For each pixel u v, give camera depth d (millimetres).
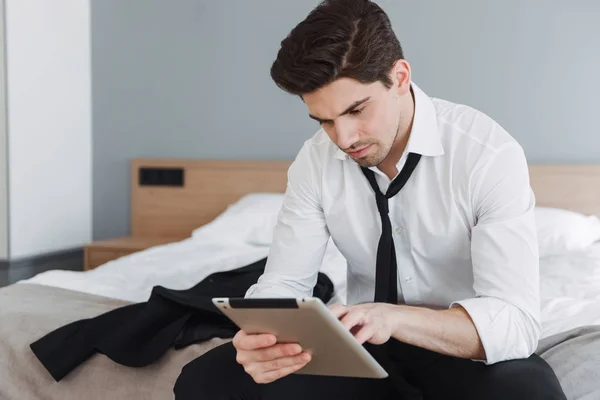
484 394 1102
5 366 1761
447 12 3297
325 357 1049
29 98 3451
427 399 1214
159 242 3504
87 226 3904
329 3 1161
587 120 3180
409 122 1304
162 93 3758
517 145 1275
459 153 1283
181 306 1630
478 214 1270
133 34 3775
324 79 1109
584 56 3164
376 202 1333
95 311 1854
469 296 1349
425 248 1327
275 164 3518
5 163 3346
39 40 3496
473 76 3291
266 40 3574
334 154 1388
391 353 1283
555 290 2160
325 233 1442
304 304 914
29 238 3492
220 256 2848
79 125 3811
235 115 3650
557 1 3172
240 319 1029
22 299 1963
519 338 1158
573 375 1335
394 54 1177
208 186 3639
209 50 3664
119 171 3861
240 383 1176
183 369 1252
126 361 1575
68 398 1675
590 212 3117
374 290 1393
